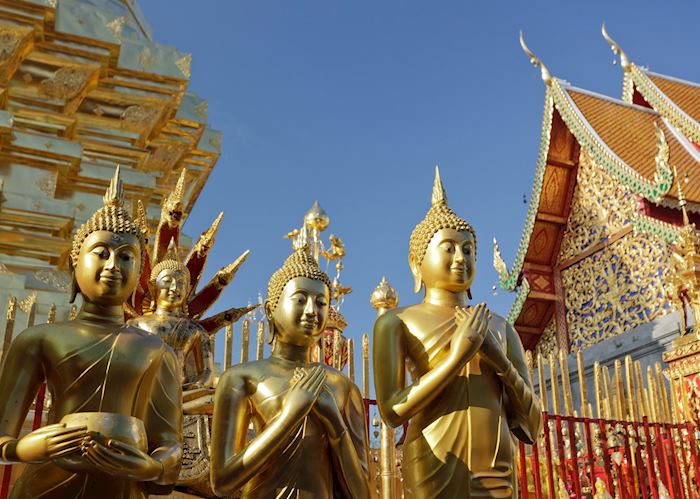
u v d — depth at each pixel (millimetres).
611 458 10516
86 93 13250
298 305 5629
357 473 5254
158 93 13688
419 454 5543
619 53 24562
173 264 8219
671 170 18750
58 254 11859
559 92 22984
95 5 14320
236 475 4895
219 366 9023
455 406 5516
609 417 10602
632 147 21438
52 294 10305
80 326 4809
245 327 8906
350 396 5566
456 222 6184
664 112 22188
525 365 6078
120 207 5207
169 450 4730
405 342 5910
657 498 9719
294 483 5031
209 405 7535
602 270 22125
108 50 13039
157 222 13164
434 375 5402
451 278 6031
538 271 23781
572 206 23812
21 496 4398
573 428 9578
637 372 11391
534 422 5688
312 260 5930
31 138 12336
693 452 10617
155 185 13820
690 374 11578
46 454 4137
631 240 21312
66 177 12883
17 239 11664
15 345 4750
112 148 13672
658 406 11273
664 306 19719
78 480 4340
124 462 4230
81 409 4543
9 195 11766
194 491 7359
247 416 5406
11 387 4645
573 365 20859
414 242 6316
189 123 14531
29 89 12781
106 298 4914
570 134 23578
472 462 5363
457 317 5711
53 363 4652
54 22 12539
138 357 4750
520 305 23469
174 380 5039
